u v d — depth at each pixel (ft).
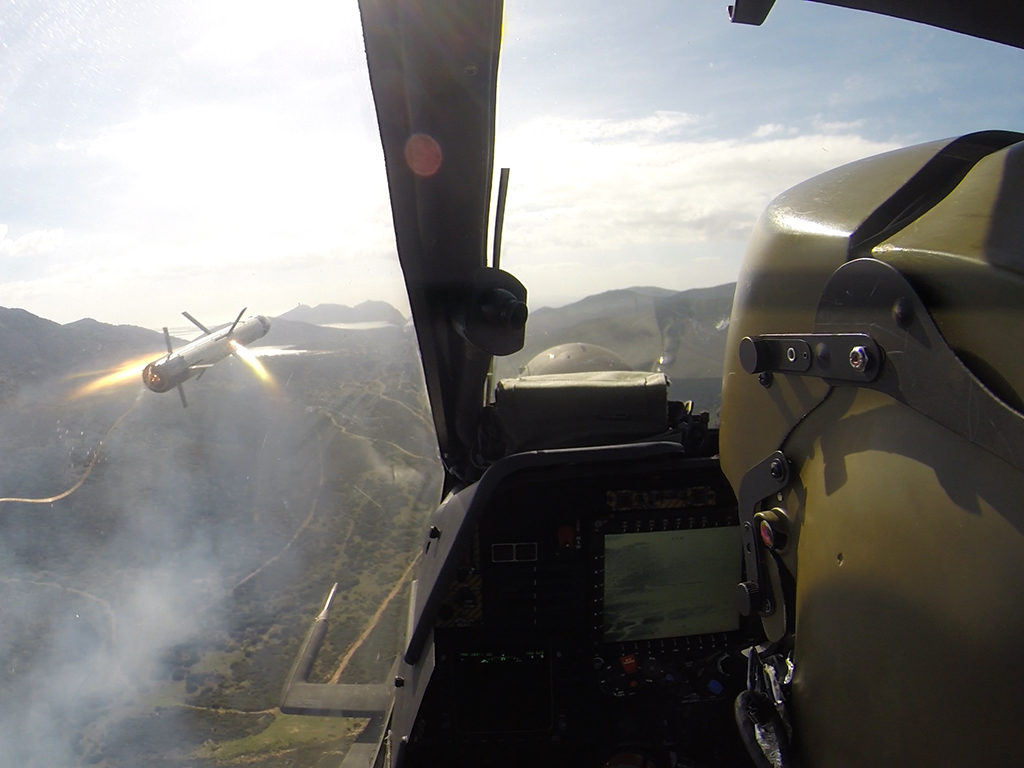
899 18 4.29
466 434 11.15
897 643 3.02
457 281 8.84
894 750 3.06
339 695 17.74
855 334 3.23
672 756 9.70
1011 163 3.18
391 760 9.73
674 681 9.90
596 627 9.91
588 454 9.16
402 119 7.22
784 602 4.11
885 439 3.16
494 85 7.05
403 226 8.15
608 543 9.72
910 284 2.95
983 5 3.95
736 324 4.33
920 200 3.45
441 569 9.21
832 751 3.44
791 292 3.80
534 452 9.19
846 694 3.32
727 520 9.80
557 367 11.73
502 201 8.53
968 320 2.75
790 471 3.84
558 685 9.86
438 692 9.86
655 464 9.40
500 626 9.82
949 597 2.79
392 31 6.48
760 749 3.94
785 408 3.88
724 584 10.05
